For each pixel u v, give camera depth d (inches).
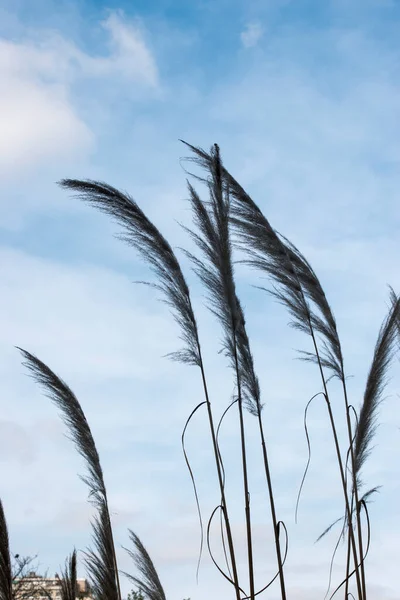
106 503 179.8
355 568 167.8
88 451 181.8
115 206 169.5
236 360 164.9
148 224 168.7
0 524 164.1
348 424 174.7
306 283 177.9
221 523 160.2
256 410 167.6
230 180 176.1
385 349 175.2
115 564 175.8
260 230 176.4
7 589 163.6
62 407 182.4
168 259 167.8
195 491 162.2
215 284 167.0
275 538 162.6
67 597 168.2
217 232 167.0
